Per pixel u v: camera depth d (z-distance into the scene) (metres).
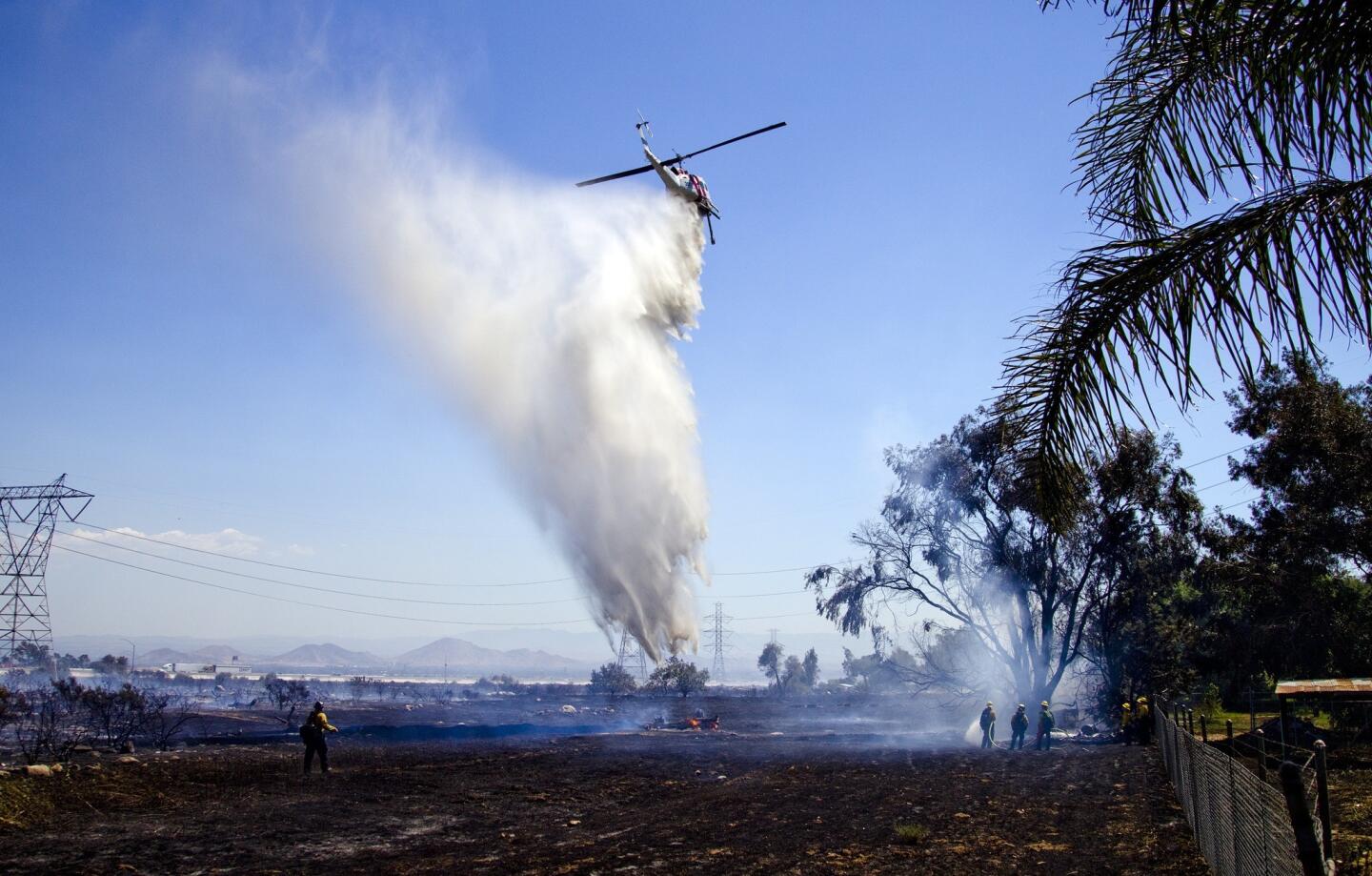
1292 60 7.21
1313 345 7.29
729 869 15.15
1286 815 8.42
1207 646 50.84
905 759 34.78
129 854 16.58
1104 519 49.31
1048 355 8.00
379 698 119.19
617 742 44.19
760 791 25.41
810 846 17.02
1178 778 20.89
